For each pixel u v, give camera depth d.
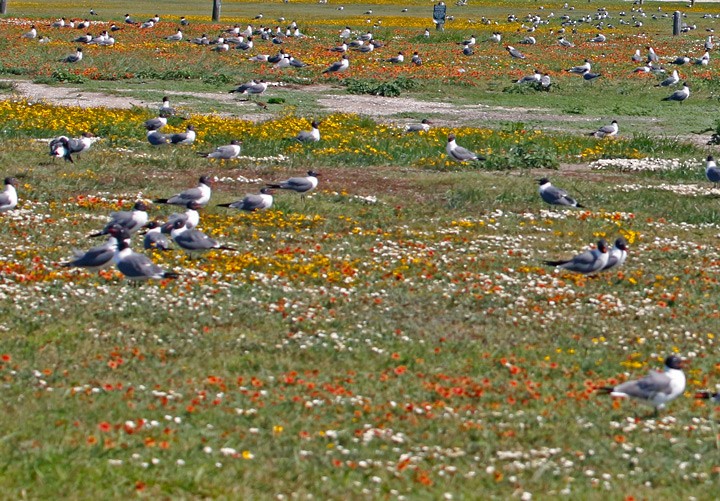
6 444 10.70
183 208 22.39
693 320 16.16
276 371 13.43
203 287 16.58
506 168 29.08
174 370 13.21
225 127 32.81
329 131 33.25
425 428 11.70
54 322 14.82
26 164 26.38
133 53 52.03
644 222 22.89
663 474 10.70
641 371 13.74
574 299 16.92
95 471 10.13
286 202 23.09
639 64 54.72
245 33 61.00
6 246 18.72
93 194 23.48
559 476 10.55
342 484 10.14
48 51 51.41
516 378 13.42
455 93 44.16
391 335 14.92
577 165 30.31
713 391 13.12
